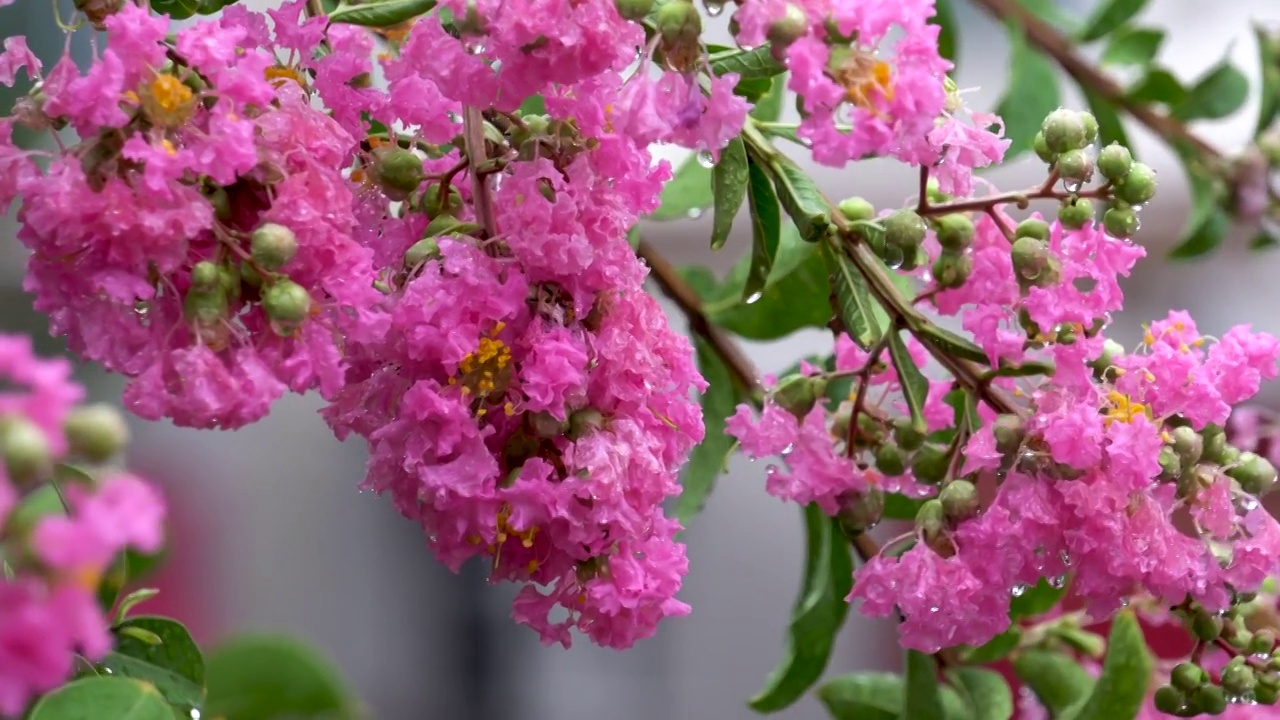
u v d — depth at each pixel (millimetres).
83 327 853
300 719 983
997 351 913
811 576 1025
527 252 873
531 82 867
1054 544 909
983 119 916
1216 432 917
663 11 865
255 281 859
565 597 895
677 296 1026
